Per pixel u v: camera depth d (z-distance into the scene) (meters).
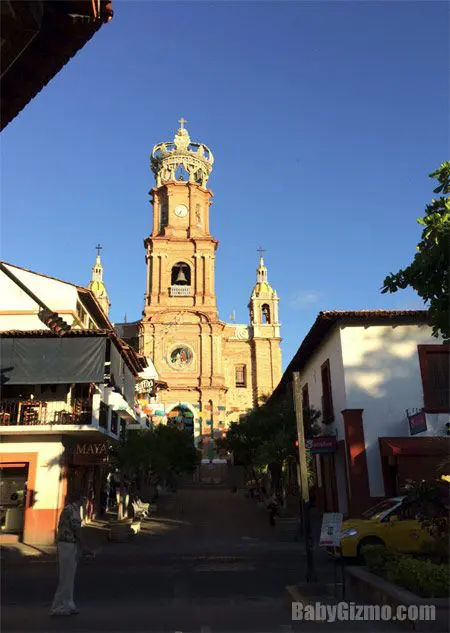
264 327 56.06
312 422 24.80
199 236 55.19
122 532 20.34
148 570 14.07
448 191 10.52
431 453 18.84
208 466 47.91
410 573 7.77
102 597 10.43
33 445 22.59
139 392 37.19
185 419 50.72
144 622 8.33
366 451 20.44
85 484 27.56
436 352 21.56
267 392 53.81
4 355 21.94
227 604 9.66
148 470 26.48
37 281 25.03
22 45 5.41
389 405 20.95
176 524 25.42
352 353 21.61
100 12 5.78
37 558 17.34
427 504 10.28
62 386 23.39
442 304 10.32
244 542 20.05
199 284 53.88
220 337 52.84
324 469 26.14
